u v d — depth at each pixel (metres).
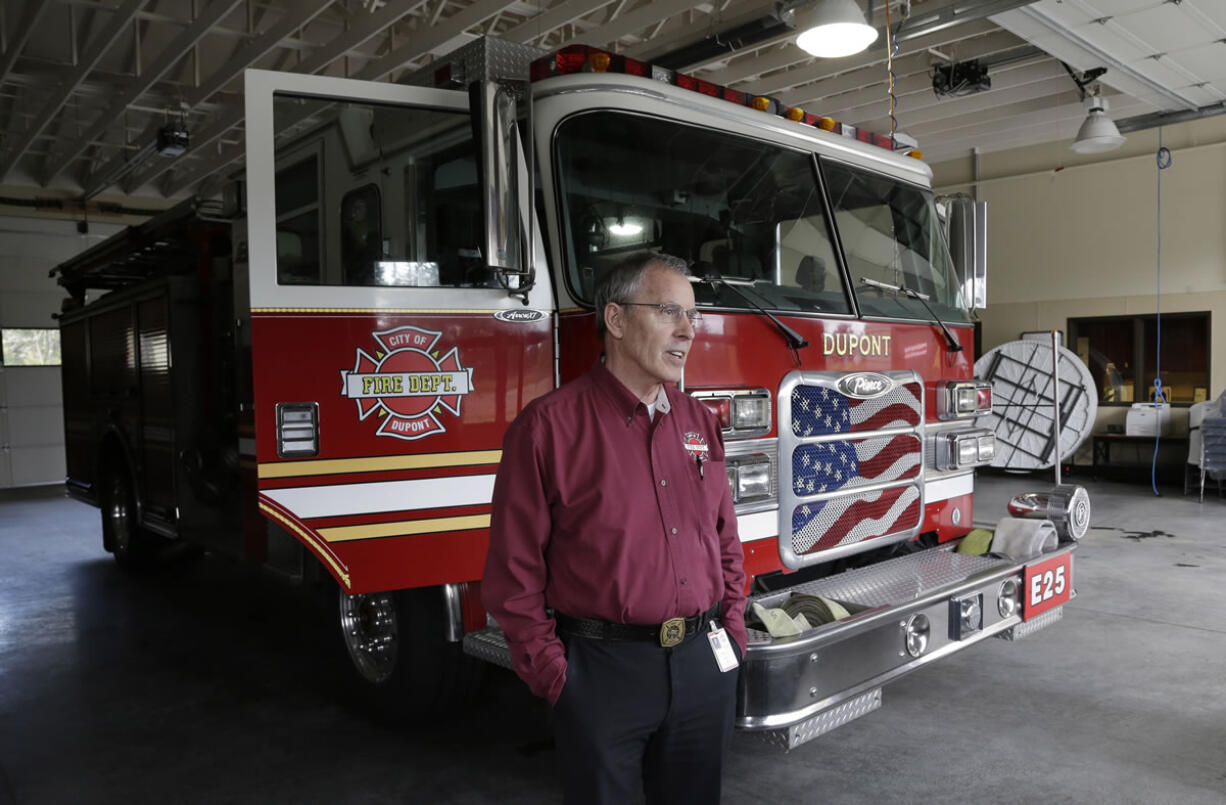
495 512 1.92
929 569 3.45
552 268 3.00
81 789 3.20
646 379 1.92
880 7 7.91
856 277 3.75
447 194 2.98
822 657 2.62
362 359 2.78
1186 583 6.12
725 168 3.36
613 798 1.89
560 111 2.99
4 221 13.67
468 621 2.98
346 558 2.77
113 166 12.48
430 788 3.17
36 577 6.81
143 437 5.32
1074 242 12.42
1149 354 12.02
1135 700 3.96
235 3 7.09
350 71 10.17
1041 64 9.96
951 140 12.39
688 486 1.95
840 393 3.44
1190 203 11.38
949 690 4.11
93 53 8.47
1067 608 5.52
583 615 1.89
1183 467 11.36
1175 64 9.01
